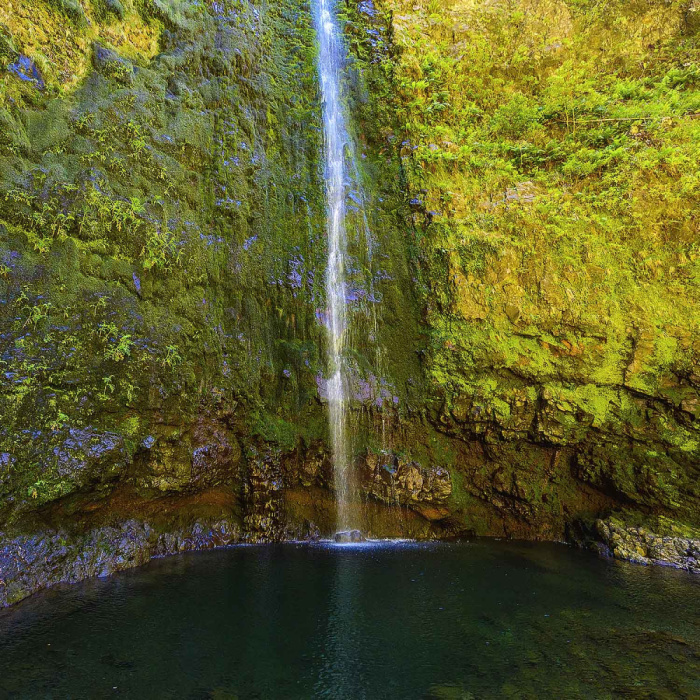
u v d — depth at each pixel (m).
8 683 4.07
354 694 4.04
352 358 10.02
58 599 5.86
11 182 6.86
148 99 9.02
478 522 9.52
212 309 9.12
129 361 7.46
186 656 4.63
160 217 8.54
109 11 8.89
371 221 11.12
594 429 9.02
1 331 6.25
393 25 12.77
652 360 8.99
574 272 9.77
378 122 12.12
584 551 8.49
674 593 6.51
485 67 12.34
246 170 10.17
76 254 7.24
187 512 8.48
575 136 11.05
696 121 10.06
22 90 7.44
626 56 11.76
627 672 4.48
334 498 9.27
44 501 6.15
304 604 5.95
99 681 4.16
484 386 9.58
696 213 9.30
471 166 11.11
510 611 5.85
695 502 8.20
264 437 9.12
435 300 10.23
